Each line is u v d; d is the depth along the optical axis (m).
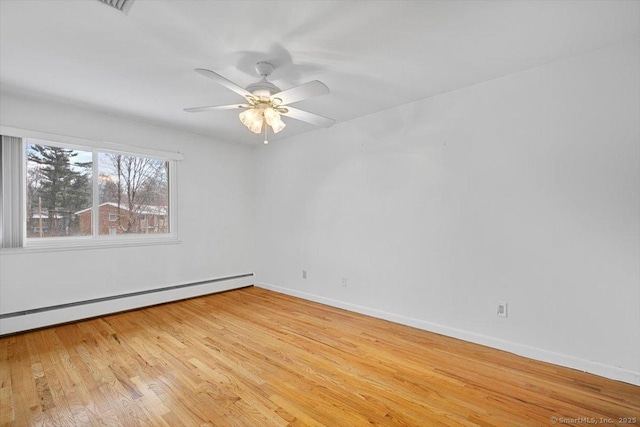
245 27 1.91
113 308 3.54
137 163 3.90
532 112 2.47
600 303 2.20
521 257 2.53
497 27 1.92
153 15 1.79
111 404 1.87
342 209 3.84
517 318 2.55
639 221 2.07
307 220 4.26
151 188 4.02
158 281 4.00
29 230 3.13
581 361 2.26
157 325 3.21
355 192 3.70
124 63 2.35
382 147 3.44
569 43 2.11
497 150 2.65
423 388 2.06
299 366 2.35
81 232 3.45
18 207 3.00
